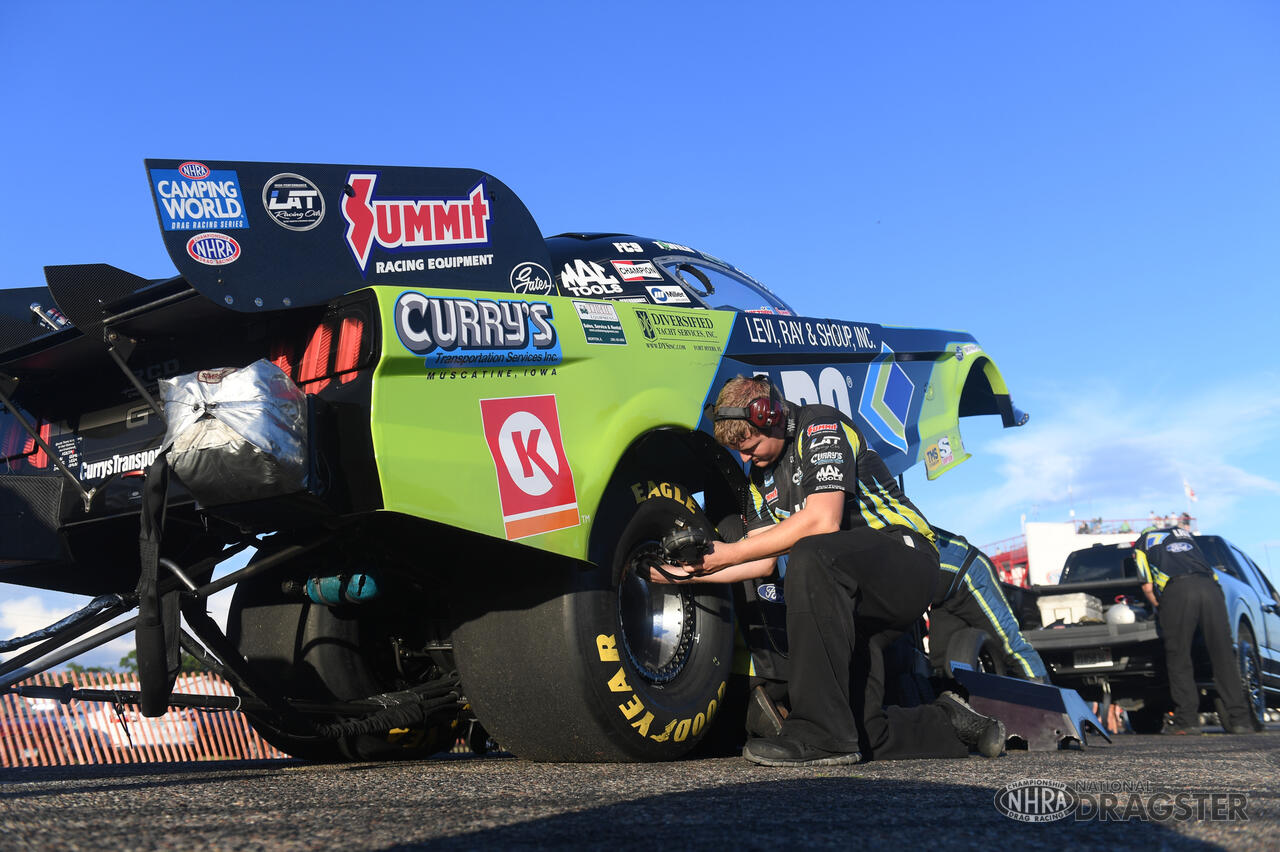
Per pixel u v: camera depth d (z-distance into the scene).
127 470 2.60
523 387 2.65
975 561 4.53
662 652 2.99
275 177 2.48
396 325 2.38
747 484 3.28
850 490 2.87
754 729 3.29
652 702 2.84
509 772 2.61
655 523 2.97
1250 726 7.08
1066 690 4.04
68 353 2.64
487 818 1.65
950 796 1.94
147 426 2.62
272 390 2.15
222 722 9.53
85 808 1.84
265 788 2.22
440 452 2.39
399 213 2.72
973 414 5.52
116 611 2.39
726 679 3.13
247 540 2.55
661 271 3.71
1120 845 1.41
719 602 3.15
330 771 2.83
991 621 4.54
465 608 2.82
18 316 2.87
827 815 1.67
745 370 3.48
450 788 2.16
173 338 2.58
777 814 1.68
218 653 2.56
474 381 2.53
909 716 3.10
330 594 2.84
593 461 2.77
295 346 2.47
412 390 2.39
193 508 2.62
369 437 2.28
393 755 3.59
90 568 2.89
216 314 2.45
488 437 2.52
